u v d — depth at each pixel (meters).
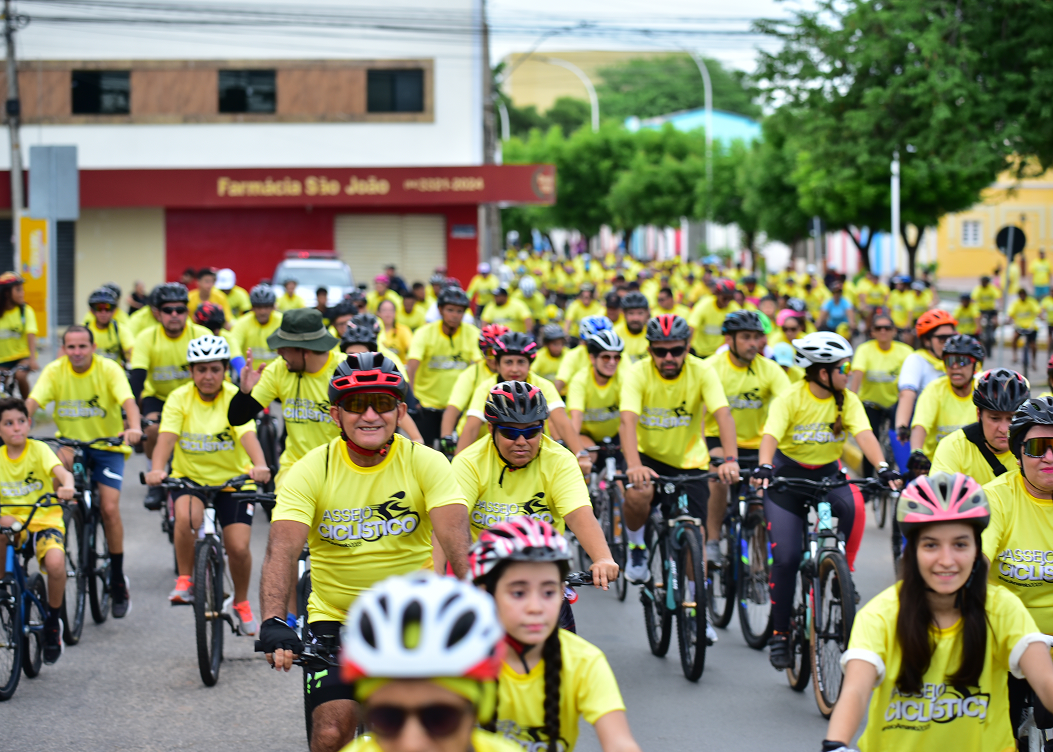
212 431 8.12
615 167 63.50
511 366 8.12
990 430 5.99
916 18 21.11
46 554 7.68
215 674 7.49
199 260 35.72
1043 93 19.91
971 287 58.62
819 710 6.89
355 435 4.70
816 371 7.58
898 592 3.76
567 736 3.51
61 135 36.25
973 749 3.78
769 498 7.61
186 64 36.38
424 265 36.16
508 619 3.36
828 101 23.31
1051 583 4.99
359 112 36.69
